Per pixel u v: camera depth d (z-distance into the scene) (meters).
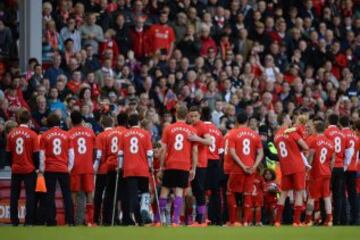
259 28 104.62
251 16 105.62
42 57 90.06
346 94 104.75
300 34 107.56
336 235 54.44
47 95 82.94
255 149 72.19
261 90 99.06
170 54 97.62
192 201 74.94
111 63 91.81
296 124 73.12
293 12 109.38
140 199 71.62
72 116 70.62
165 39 97.50
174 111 88.38
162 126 83.44
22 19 87.25
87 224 70.44
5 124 75.81
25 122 68.69
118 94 89.00
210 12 103.12
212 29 101.19
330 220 74.88
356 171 77.00
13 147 68.12
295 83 100.00
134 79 92.06
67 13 93.56
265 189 76.81
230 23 103.25
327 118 83.06
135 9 97.94
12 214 68.50
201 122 72.12
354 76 109.06
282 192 73.44
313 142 74.50
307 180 76.62
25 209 70.44
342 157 76.12
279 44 105.19
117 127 71.00
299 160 72.69
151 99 90.44
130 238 50.66
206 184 73.19
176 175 68.31
